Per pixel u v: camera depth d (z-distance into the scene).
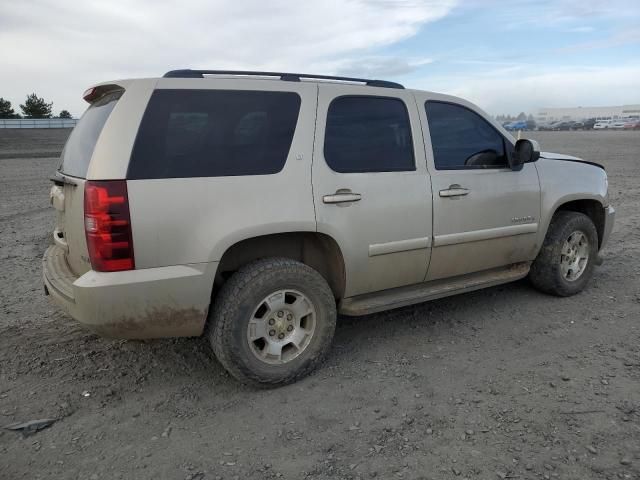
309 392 3.54
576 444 2.87
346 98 3.89
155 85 3.29
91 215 3.04
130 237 3.08
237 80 3.54
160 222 3.14
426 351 4.14
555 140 41.03
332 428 3.11
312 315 3.70
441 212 4.23
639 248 7.21
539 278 5.20
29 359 4.05
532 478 2.61
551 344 4.19
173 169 3.21
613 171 17.83
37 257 7.17
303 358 3.67
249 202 3.39
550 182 4.97
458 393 3.47
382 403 3.38
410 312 4.99
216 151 3.36
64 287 3.34
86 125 3.62
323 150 3.72
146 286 3.12
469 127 4.55
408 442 2.95
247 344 3.46
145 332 3.27
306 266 3.64
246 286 3.41
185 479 2.67
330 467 2.75
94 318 3.09
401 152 4.09
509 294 5.41
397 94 4.16
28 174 18.56
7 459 2.84
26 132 51.38
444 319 4.80
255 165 3.46
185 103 3.32
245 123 3.48
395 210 3.97
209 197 3.28
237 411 3.32
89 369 3.89
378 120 4.02
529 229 4.82
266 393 3.55
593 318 4.70
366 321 4.79
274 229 3.45
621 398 3.31
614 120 90.31
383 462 2.78
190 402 3.43
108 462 2.81
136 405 3.40
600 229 5.66
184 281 3.21
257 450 2.91
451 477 2.64
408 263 4.14
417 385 3.60
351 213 3.78
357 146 3.89
